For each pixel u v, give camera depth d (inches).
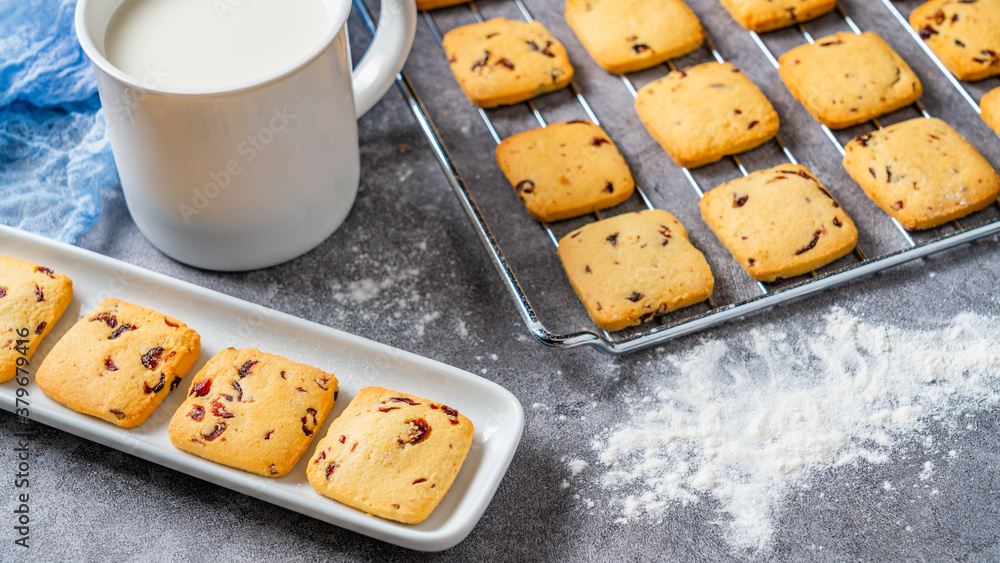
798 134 25.0
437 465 21.3
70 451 22.1
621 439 22.4
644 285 23.1
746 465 22.2
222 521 21.7
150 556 21.5
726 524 21.8
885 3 26.3
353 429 21.6
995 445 22.3
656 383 22.8
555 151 24.4
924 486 22.0
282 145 21.7
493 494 21.4
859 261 23.7
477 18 26.3
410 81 25.4
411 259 23.9
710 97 24.8
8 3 24.1
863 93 24.9
